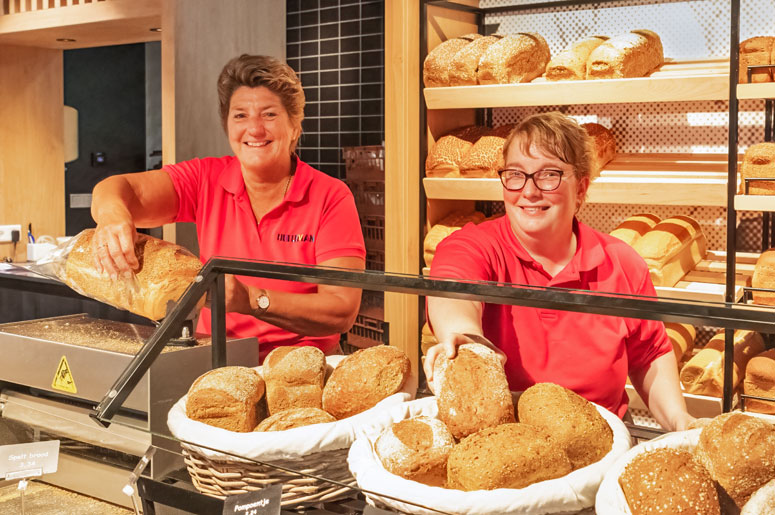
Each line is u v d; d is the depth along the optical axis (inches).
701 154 108.6
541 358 45.3
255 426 42.0
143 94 232.8
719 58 107.7
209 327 48.5
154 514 40.8
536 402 36.5
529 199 60.2
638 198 98.3
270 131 79.0
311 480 35.7
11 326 57.4
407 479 34.2
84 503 45.3
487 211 125.1
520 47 107.9
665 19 111.6
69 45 183.0
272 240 82.1
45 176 193.0
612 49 101.0
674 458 32.0
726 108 107.9
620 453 35.0
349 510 34.5
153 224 84.3
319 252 80.7
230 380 41.9
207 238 84.7
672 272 98.8
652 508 30.9
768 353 76.1
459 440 37.0
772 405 74.2
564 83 102.3
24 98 186.5
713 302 35.2
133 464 42.9
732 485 31.3
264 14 142.5
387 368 42.2
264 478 37.4
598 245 61.2
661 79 96.4
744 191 95.3
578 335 44.5
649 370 48.8
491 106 107.2
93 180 227.8
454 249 62.1
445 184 110.0
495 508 31.6
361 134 133.8
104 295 57.4
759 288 96.4
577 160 60.1
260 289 48.6
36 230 192.1
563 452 34.0
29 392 54.5
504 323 45.5
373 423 38.9
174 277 55.7
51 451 46.4
